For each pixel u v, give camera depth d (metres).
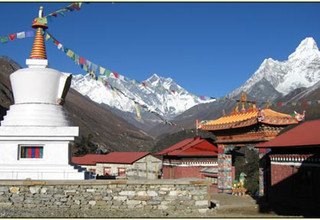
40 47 23.56
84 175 21.61
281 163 24.98
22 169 21.09
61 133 21.81
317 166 21.19
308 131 24.30
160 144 79.94
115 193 20.03
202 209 20.67
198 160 38.75
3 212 19.11
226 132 31.56
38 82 22.58
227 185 32.00
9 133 21.41
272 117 26.66
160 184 20.41
